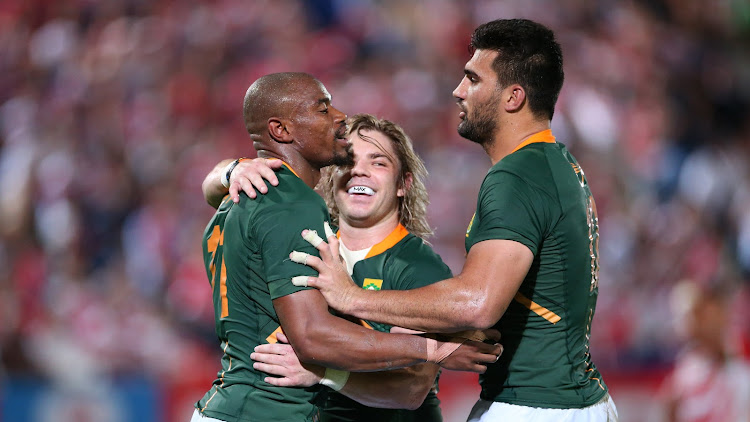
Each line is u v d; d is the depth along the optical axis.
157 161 40.84
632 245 36.84
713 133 46.56
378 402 13.58
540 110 13.65
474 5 48.91
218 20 47.75
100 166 40.31
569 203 12.98
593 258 13.61
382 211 14.98
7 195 38.81
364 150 14.95
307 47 47.31
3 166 41.09
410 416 14.97
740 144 47.00
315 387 12.95
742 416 23.94
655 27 50.62
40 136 42.69
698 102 48.00
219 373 13.35
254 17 47.81
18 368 28.31
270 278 12.31
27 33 49.91
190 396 26.48
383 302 12.39
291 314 12.22
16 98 47.06
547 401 13.12
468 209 37.28
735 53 51.53
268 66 46.06
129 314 32.81
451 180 38.00
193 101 44.72
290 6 48.75
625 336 32.56
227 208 13.38
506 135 13.71
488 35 13.67
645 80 47.16
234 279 12.83
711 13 52.22
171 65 46.22
